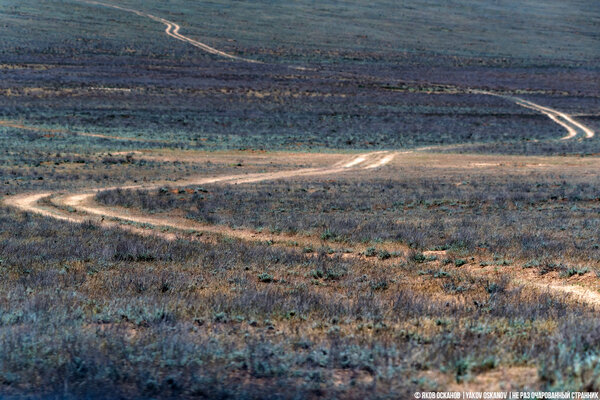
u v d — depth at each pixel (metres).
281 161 96.38
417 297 22.25
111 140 115.25
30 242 36.31
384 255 32.22
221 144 114.12
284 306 19.78
